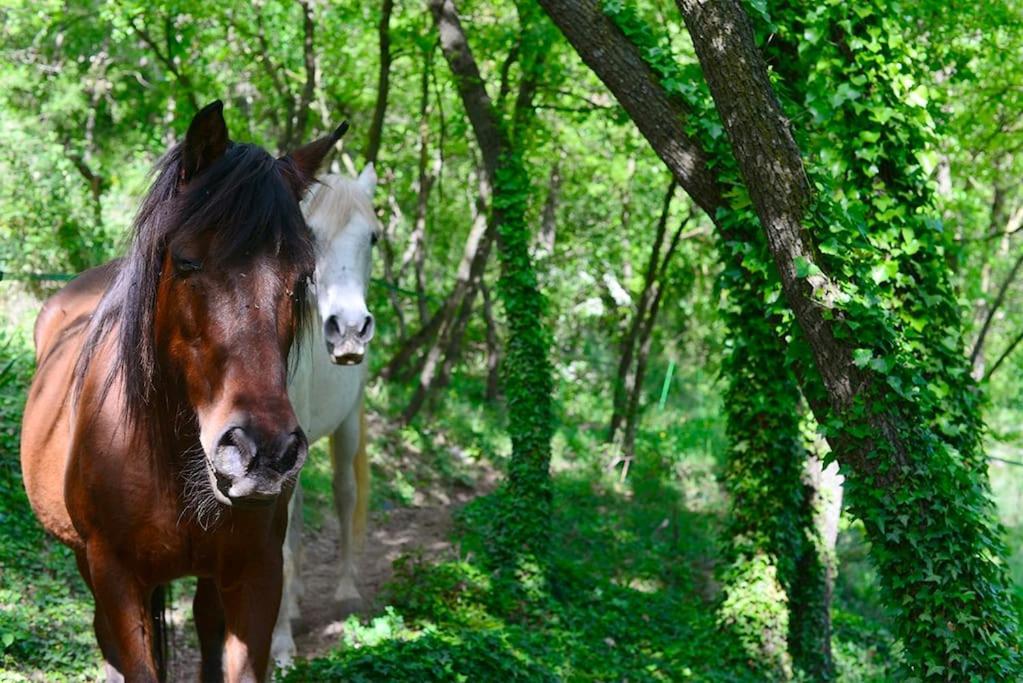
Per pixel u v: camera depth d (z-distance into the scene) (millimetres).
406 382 17406
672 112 6316
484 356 23750
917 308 6418
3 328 10742
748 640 8992
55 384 4328
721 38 5500
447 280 23125
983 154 13703
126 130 17109
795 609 9688
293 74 15586
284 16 14172
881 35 6375
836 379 5812
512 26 13086
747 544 9117
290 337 3324
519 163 10570
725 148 6227
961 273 14156
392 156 19531
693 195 6418
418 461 14117
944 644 5891
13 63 15430
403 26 12492
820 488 9703
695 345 24750
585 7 6352
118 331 3635
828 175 5906
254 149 3426
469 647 6734
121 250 3822
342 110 17641
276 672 6176
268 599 3752
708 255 19328
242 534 3631
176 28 14969
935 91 6879
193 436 3510
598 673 7680
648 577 12031
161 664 4277
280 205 3324
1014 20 10680
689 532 14328
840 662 10367
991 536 6023
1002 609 5965
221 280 3211
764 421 8992
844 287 5680
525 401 10367
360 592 8750
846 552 14367
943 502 5840
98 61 16547
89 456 3646
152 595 4250
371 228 6090
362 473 8117
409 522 11867
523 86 13156
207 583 4184
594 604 10078
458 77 10641
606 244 21594
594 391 22391
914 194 6520
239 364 3156
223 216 3236
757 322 8703
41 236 12742
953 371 6531
